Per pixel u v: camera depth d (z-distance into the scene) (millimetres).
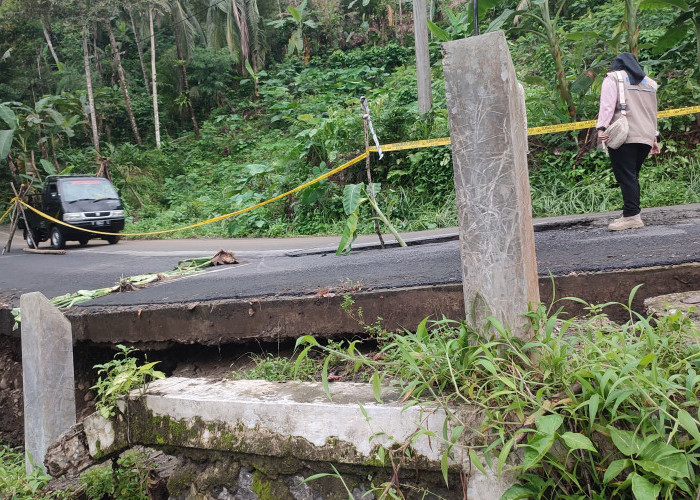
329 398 2627
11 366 6230
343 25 36719
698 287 3568
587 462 2121
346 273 5246
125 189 26578
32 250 14258
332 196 15352
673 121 11539
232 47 34594
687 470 1926
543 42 16547
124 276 7844
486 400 2215
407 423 2432
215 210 20578
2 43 32062
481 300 2486
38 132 23609
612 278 3668
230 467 2848
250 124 30375
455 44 2420
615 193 10906
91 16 28250
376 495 2486
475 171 2445
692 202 9859
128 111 32938
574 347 2699
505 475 2240
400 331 3619
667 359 2371
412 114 15359
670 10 13664
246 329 4301
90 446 3242
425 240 7832
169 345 4664
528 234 2508
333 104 23062
